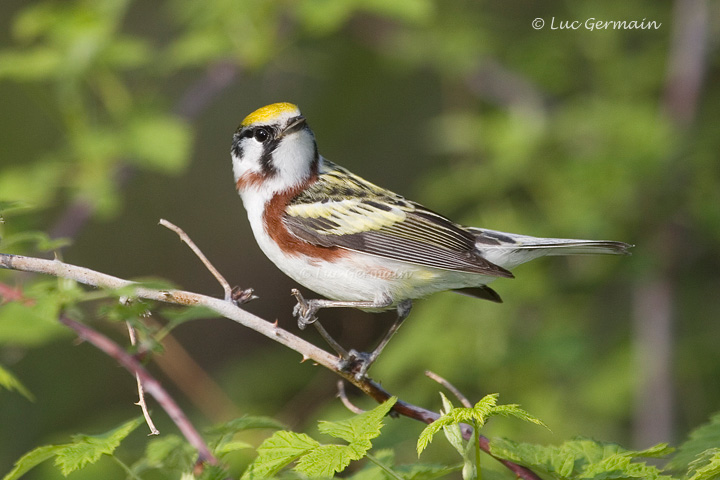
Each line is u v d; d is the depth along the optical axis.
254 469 4.49
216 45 11.66
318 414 12.12
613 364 12.11
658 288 12.12
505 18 15.88
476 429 4.46
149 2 16.47
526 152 12.24
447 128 13.38
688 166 12.21
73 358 14.38
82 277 5.29
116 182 10.73
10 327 9.27
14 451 13.17
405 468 5.43
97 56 10.50
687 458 5.06
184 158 10.48
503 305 11.28
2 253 5.41
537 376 11.27
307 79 16.27
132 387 14.38
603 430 11.53
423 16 11.46
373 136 16.98
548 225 11.95
